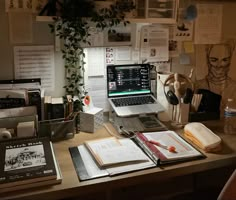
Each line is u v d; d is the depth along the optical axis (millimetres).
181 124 1793
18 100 1553
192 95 1846
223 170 2260
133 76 1839
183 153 1404
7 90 1555
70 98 1687
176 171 1320
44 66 1733
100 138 1604
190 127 1620
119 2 1669
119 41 1822
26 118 1508
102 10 1636
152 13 1723
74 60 1749
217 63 2117
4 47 1648
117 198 2105
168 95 1795
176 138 1568
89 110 1719
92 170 1281
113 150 1429
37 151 1312
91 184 1190
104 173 1259
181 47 1985
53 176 1169
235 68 2176
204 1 1960
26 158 1258
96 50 1781
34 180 1147
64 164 1338
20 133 1446
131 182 1251
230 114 1709
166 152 1400
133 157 1363
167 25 1909
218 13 2027
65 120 1579
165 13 1755
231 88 2184
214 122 1870
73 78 1778
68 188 1160
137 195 2162
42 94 1653
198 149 1491
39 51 1705
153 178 1285
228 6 2043
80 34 1654
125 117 1757
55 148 1493
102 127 1756
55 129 1560
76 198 1952
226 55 2125
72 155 1412
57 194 1148
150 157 1392
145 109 1761
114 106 1760
